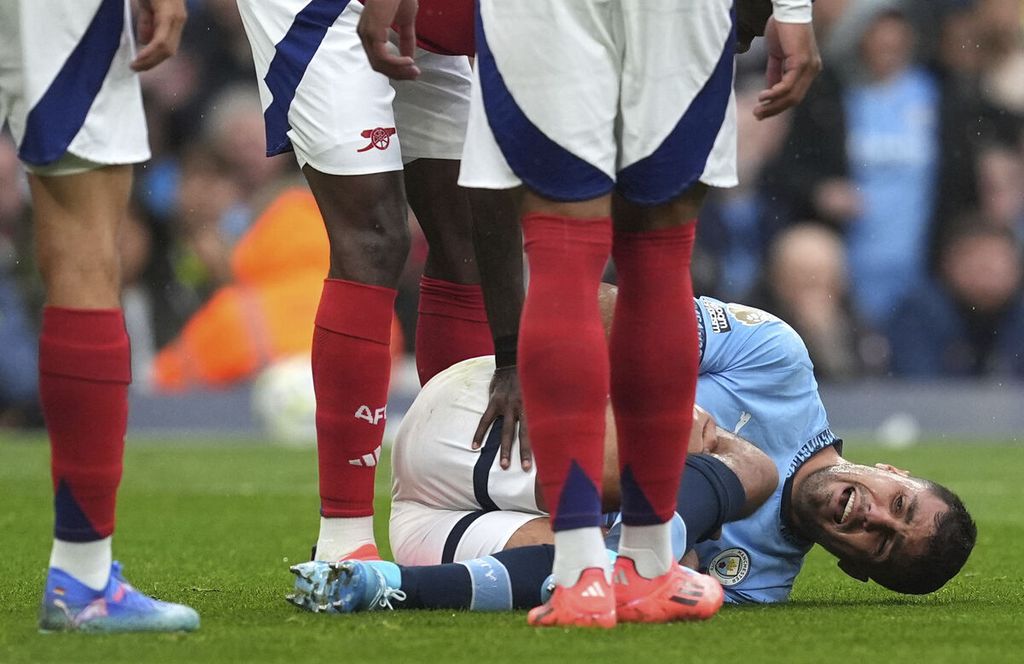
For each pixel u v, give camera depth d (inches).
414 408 485.1
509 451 463.2
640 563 393.7
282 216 1462.8
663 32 365.7
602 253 371.6
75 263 360.2
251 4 476.1
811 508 486.0
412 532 477.1
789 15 387.2
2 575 529.0
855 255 1499.8
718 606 402.3
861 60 1494.8
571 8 361.7
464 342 536.1
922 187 1502.2
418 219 535.2
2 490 930.7
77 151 354.3
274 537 697.0
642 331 384.2
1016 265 1513.3
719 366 500.1
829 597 508.7
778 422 494.6
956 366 1517.0
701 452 462.3
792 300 1481.3
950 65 1509.6
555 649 342.0
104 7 356.2
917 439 1481.3
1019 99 1515.7
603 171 366.0
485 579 424.2
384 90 465.1
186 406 1476.4
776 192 1483.8
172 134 1489.9
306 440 1421.0
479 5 374.0
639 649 343.0
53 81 352.8
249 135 1483.8
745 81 1498.5
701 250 1471.5
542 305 368.8
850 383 1493.6
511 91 364.5
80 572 363.3
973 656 343.9
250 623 387.9
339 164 456.1
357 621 392.5
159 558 609.3
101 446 361.7
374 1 386.6
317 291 1469.0
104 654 332.8
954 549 480.4
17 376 1440.7
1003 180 1509.6
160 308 1475.1
